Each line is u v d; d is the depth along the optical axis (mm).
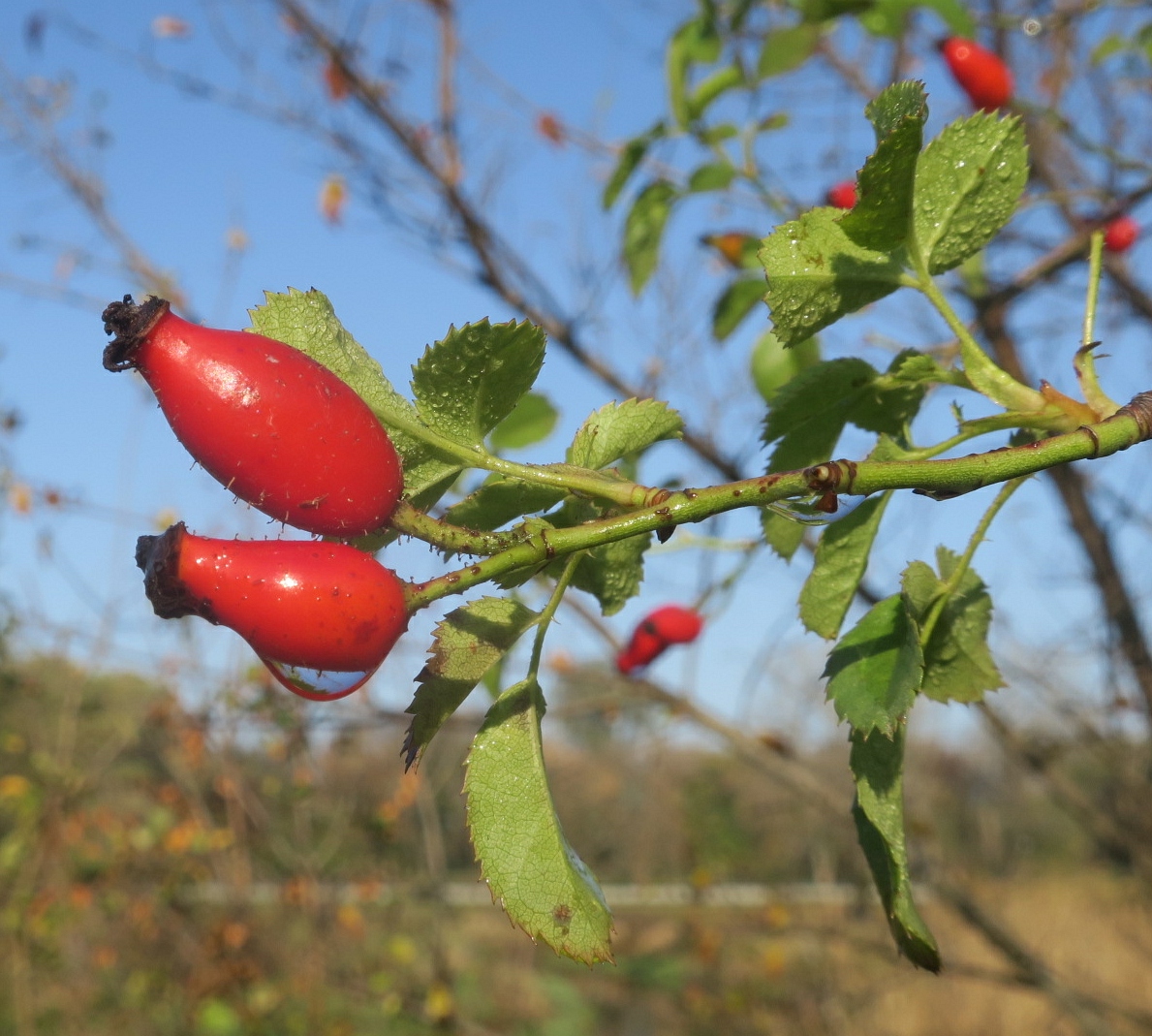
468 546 1203
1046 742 4922
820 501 1137
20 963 7617
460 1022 6770
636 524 1170
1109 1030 4457
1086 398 1440
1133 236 3148
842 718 1326
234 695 6672
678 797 9547
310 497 1160
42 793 7594
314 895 7234
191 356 1125
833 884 8281
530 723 1295
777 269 1457
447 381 1274
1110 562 4348
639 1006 9234
